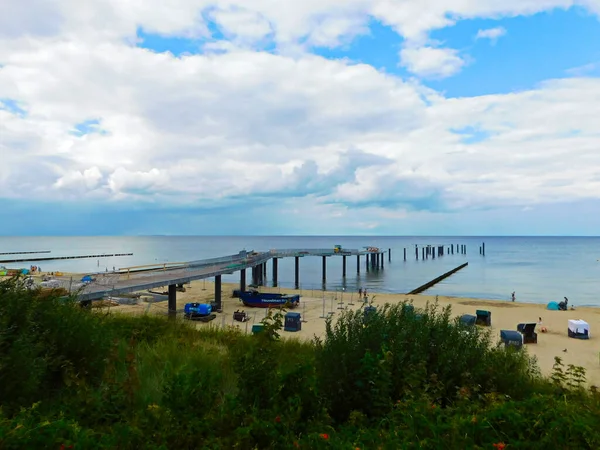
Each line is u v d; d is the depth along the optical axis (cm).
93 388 511
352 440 409
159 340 1023
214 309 3784
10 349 463
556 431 388
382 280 7838
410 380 494
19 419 362
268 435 387
